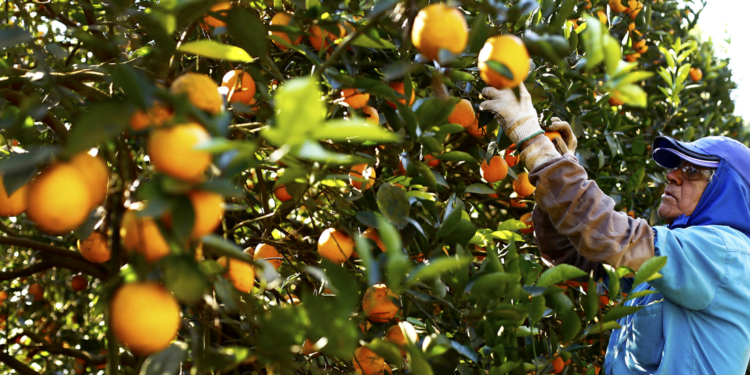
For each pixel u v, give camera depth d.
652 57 4.34
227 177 0.88
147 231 0.85
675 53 3.31
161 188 0.77
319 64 1.35
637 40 3.92
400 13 1.24
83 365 3.21
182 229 0.76
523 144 1.89
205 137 0.79
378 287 1.55
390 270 0.95
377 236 1.65
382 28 1.60
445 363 1.54
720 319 1.78
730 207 1.99
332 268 0.89
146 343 0.83
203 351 1.11
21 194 1.17
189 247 0.90
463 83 2.15
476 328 1.52
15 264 3.17
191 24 1.37
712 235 1.84
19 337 2.80
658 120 4.11
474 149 2.37
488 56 1.09
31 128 1.36
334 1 1.38
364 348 1.57
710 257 1.77
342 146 1.51
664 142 2.16
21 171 1.05
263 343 0.94
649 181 3.34
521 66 1.08
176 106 0.80
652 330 1.88
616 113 2.85
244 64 1.47
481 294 1.35
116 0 0.98
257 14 1.60
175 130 0.77
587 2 3.06
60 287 3.58
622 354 2.02
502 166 2.15
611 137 2.88
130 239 0.89
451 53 1.04
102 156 1.27
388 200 1.44
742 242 1.86
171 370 1.00
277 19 1.48
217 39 1.50
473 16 1.85
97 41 1.19
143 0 1.67
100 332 3.67
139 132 1.08
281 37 1.43
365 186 1.63
